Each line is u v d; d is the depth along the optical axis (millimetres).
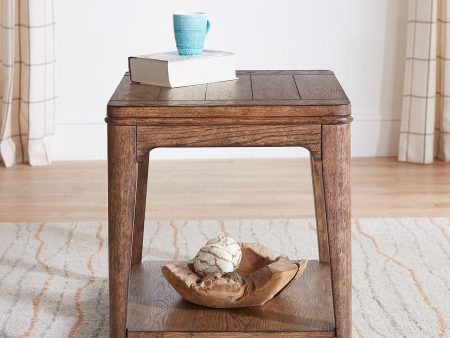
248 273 1807
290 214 2682
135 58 1783
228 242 1747
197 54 1833
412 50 3244
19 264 2209
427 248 2318
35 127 3240
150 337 1615
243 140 1543
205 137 1542
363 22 3350
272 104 1538
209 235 2443
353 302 1947
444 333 1787
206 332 1612
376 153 3445
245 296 1688
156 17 3314
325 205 1570
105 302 1962
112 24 3312
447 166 3277
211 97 1613
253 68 3373
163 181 3070
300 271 1756
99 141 3391
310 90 1691
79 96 3359
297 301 1762
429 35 3201
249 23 3336
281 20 3340
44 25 3166
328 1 3330
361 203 2791
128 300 1771
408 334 1780
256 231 2473
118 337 1623
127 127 1538
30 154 3264
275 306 1735
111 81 3357
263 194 2904
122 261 1594
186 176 3139
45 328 1814
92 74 3346
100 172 3205
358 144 3439
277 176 3137
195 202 2816
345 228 1580
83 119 3365
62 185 3021
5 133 3240
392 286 2043
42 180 3082
